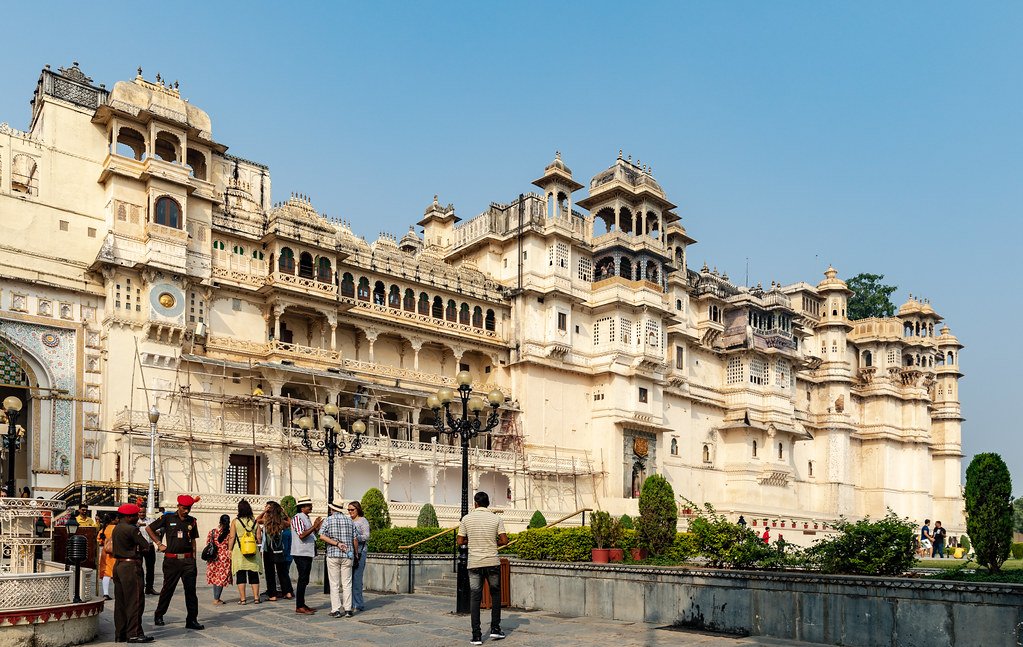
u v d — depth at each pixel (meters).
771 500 74.56
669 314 67.00
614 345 63.62
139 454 41.41
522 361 60.44
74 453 41.19
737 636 15.74
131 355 43.44
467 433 21.91
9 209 41.75
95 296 43.56
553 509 59.09
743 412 74.00
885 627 14.02
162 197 45.22
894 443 90.25
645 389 65.38
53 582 14.60
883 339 91.62
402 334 56.19
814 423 85.06
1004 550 16.80
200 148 48.62
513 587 20.70
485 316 61.56
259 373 47.69
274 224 49.16
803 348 85.00
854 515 84.69
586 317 65.56
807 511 78.31
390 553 24.23
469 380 22.25
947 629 13.30
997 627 12.75
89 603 14.96
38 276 41.91
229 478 44.81
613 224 69.75
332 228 52.50
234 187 52.03
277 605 19.92
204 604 20.19
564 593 19.45
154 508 37.38
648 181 67.31
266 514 21.58
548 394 61.72
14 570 16.19
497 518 15.45
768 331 77.62
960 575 15.91
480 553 15.05
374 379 53.44
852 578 14.52
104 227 44.66
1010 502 17.00
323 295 50.38
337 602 18.00
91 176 44.94
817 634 14.88
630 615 18.00
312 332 52.72
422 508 43.91
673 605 17.23
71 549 15.02
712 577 16.59
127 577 14.85
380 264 55.62
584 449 63.19
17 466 42.00
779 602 15.48
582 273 66.12
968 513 17.23
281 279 48.91
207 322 47.19
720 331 75.06
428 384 56.44
